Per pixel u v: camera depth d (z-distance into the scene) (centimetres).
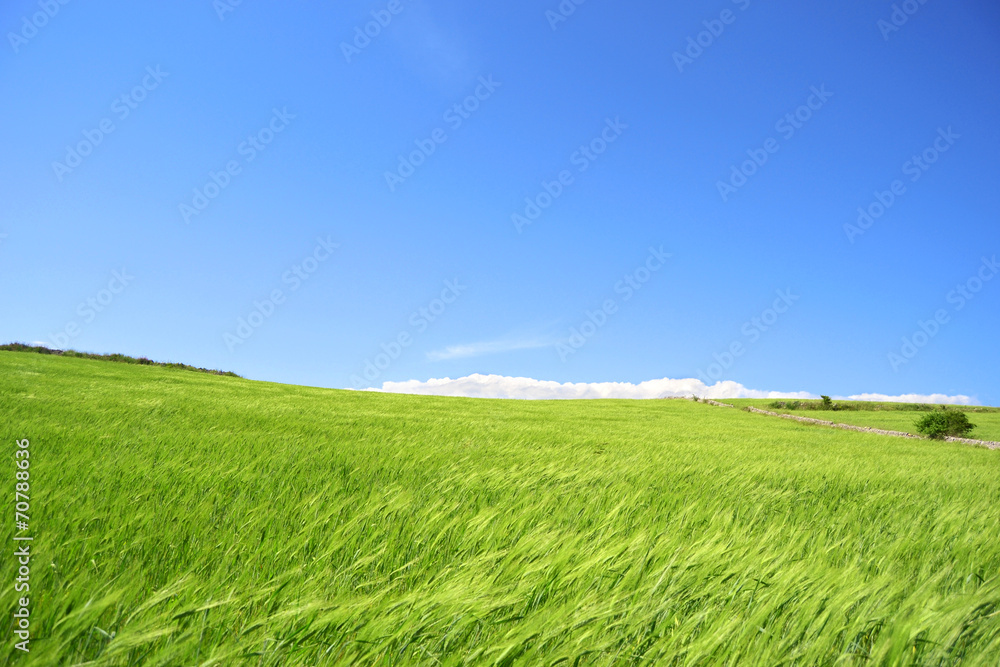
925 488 820
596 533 373
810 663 193
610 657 193
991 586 256
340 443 976
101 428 924
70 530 310
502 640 197
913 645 202
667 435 2000
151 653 185
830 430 3422
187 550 305
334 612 200
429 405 3369
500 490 570
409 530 360
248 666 181
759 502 602
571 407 4500
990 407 6384
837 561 354
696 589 256
